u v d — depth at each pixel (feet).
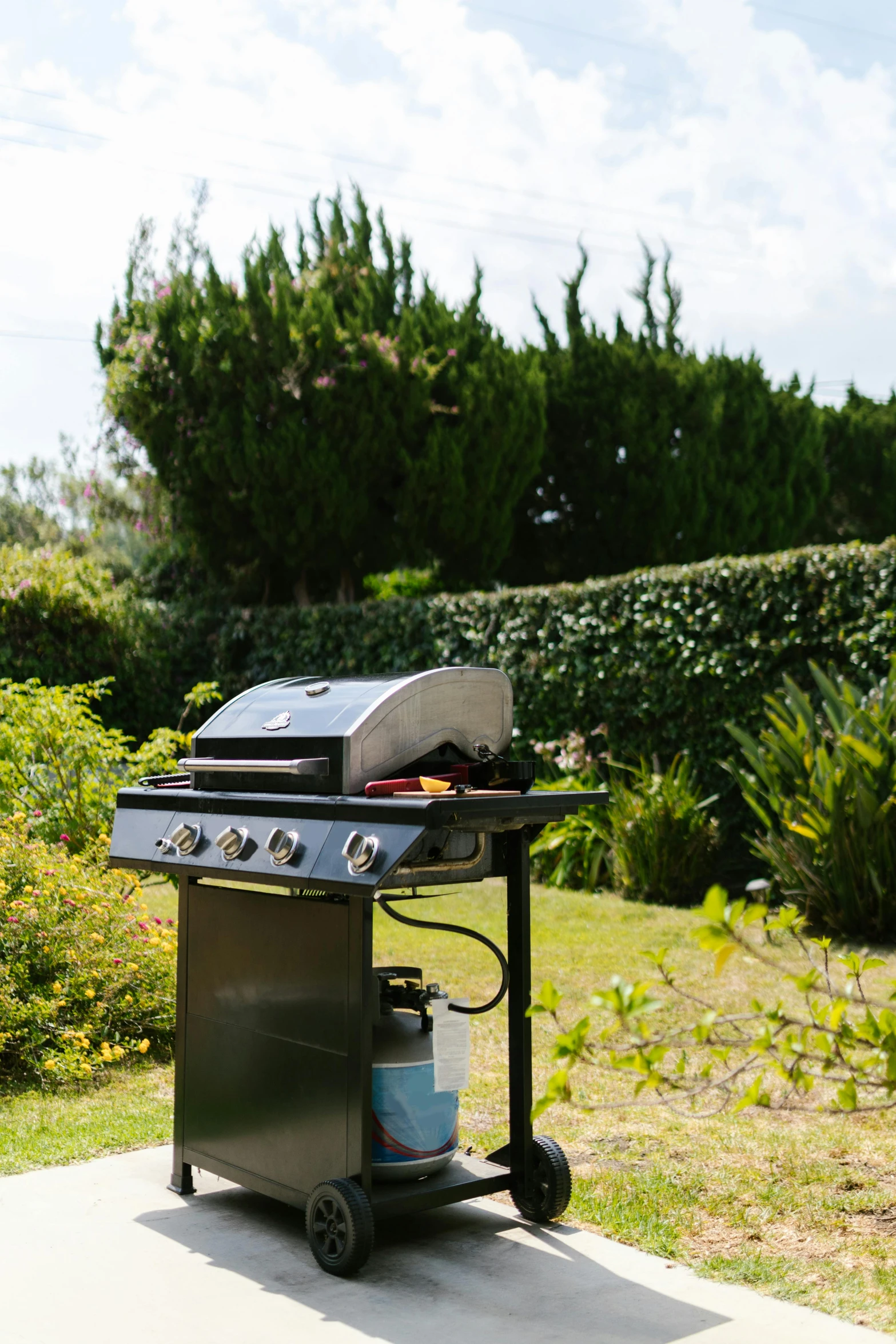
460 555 49.29
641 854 28.32
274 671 43.11
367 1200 9.18
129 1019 16.34
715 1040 6.96
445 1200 9.85
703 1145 12.53
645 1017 17.38
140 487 49.57
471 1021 17.66
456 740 10.46
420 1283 9.18
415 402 45.98
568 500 55.47
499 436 47.83
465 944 23.25
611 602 32.19
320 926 9.61
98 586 43.09
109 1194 11.16
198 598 46.80
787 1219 10.49
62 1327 8.36
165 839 10.87
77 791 22.53
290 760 10.08
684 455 54.44
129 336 47.83
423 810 8.56
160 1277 9.27
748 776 25.81
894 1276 9.27
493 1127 13.01
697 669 29.76
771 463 57.52
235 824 10.18
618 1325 8.43
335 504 45.16
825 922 23.81
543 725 34.30
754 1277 9.29
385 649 39.06
